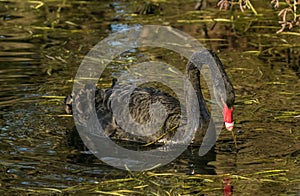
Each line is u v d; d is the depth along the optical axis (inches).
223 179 701.9
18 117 866.1
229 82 775.1
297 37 1204.5
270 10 1327.5
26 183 687.1
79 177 705.0
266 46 1153.4
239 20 1278.3
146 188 682.2
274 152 765.3
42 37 1181.1
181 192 671.8
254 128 831.1
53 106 904.9
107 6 1365.7
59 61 1067.9
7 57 1080.8
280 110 882.8
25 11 1328.7
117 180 697.6
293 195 659.4
